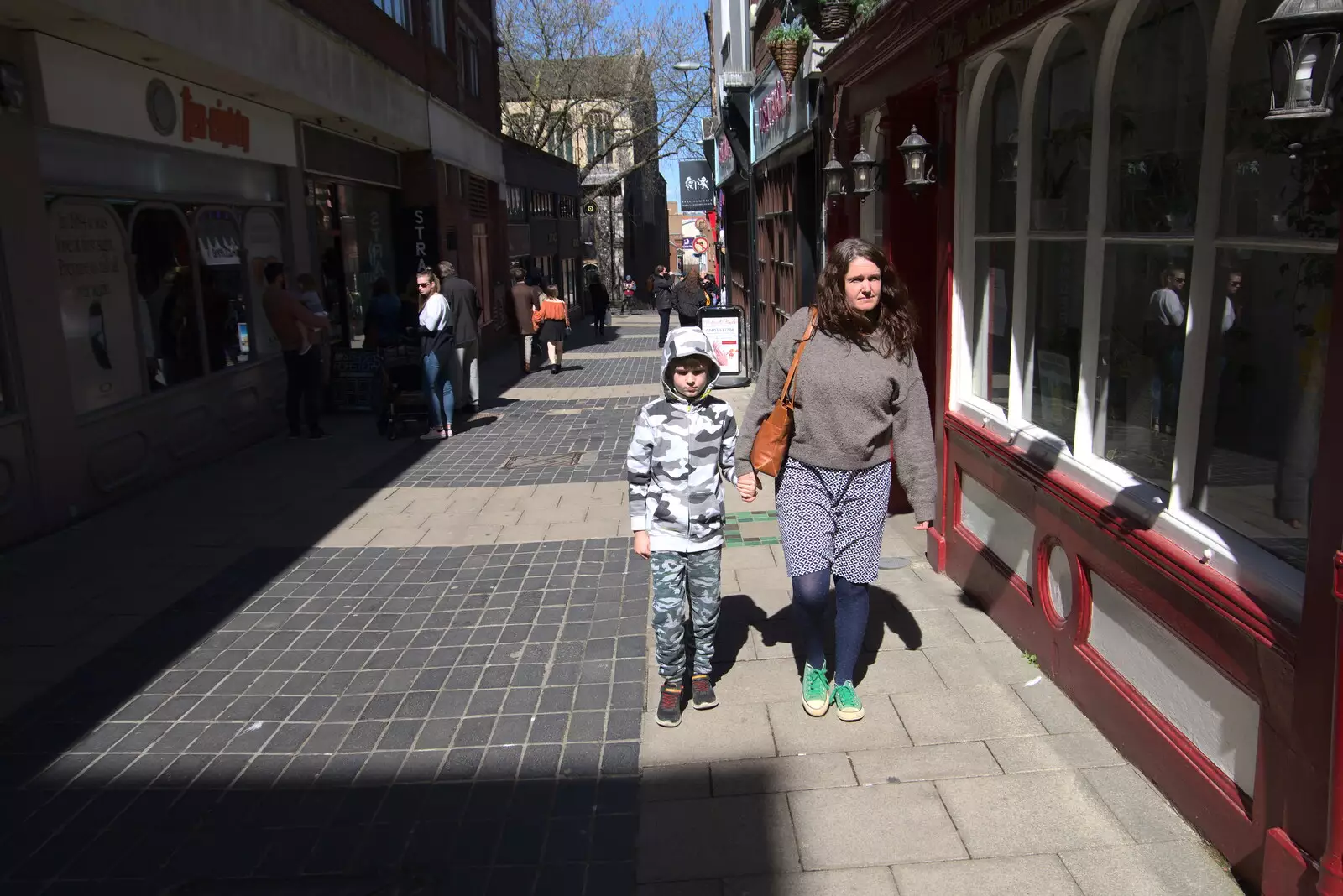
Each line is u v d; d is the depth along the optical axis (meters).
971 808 3.28
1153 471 3.41
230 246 10.12
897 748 3.67
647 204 55.41
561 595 5.52
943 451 5.48
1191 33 3.11
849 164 7.36
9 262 6.45
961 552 5.25
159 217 8.62
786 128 10.76
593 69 36.75
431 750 3.82
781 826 3.23
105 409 7.61
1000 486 4.68
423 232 17.19
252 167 10.70
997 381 4.97
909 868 2.99
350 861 3.15
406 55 15.55
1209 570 2.91
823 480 3.72
